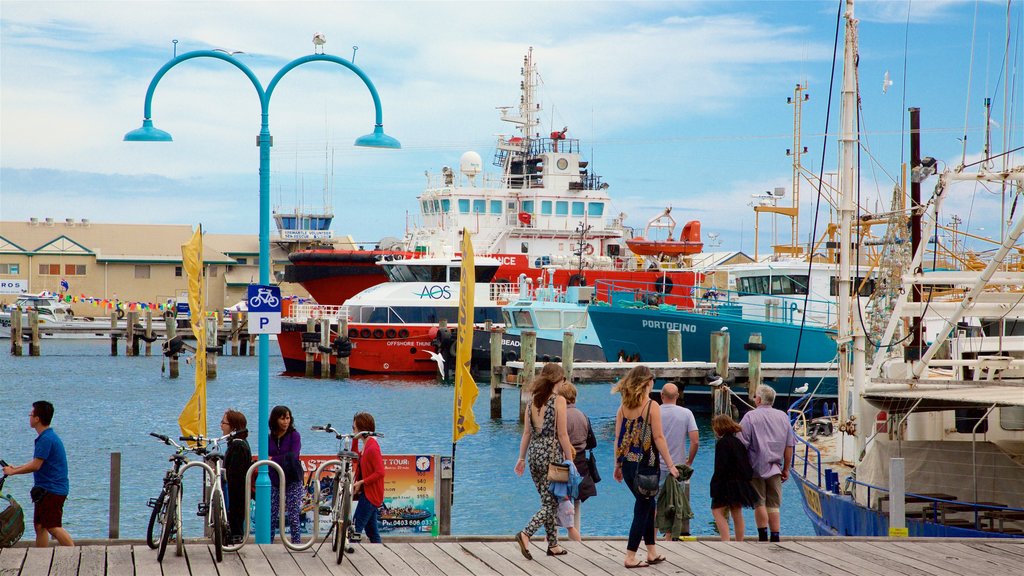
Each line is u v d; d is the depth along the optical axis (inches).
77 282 3961.6
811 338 1478.8
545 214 2295.8
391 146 545.3
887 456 644.1
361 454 488.7
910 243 845.8
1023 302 712.4
